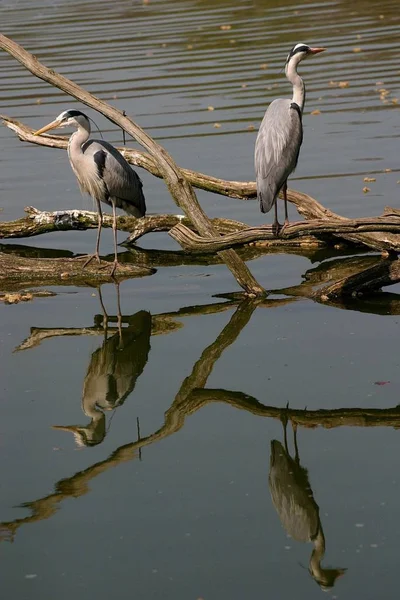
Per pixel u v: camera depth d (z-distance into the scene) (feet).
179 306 45.27
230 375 37.68
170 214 55.67
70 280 49.60
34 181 63.62
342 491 29.25
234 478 30.48
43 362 39.99
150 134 70.74
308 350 39.11
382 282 44.21
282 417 34.24
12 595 25.29
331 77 84.07
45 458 32.24
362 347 38.93
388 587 24.73
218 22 111.14
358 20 106.01
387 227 37.58
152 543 27.30
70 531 27.99
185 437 33.40
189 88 82.58
